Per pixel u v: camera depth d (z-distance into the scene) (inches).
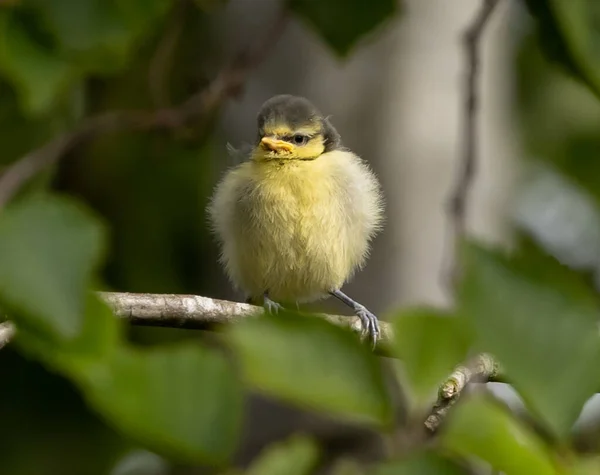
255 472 181.9
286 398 172.6
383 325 354.3
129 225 528.4
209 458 188.5
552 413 173.0
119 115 471.8
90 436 429.4
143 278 521.7
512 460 170.1
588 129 645.3
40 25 343.0
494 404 177.5
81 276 231.3
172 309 314.7
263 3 551.2
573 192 670.5
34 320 225.6
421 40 512.4
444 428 172.4
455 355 176.6
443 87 511.2
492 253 179.8
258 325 176.6
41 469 426.3
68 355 221.8
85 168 532.1
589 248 665.0
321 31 408.8
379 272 494.9
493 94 545.3
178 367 191.3
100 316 227.0
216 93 479.2
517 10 617.9
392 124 505.7
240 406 190.1
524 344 175.2
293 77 511.2
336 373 174.4
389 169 503.2
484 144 535.5
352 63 509.0
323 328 175.9
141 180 532.1
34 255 231.9
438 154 503.8
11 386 425.7
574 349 174.6
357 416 172.7
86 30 345.7
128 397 190.5
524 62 644.7
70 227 235.3
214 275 523.5
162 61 491.5
